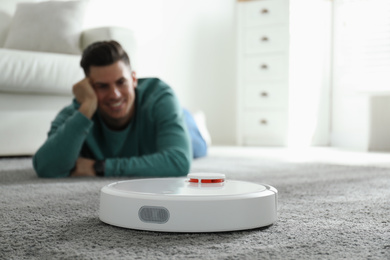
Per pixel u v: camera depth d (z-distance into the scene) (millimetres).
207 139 3145
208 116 3734
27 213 802
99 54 1274
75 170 1352
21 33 2420
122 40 2258
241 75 3482
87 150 1483
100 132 1446
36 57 1977
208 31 3719
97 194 1032
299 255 539
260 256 534
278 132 3340
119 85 1305
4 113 1979
